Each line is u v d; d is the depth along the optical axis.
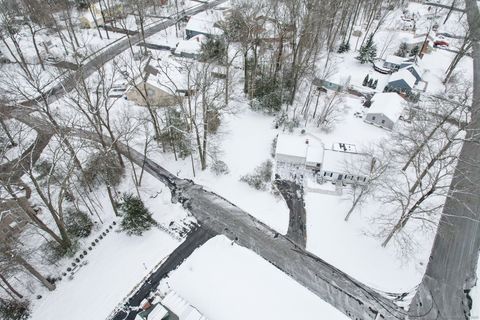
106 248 37.16
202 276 34.41
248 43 54.53
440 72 69.38
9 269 29.44
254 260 36.12
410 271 36.25
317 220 40.81
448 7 96.31
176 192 43.06
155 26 79.25
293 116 53.91
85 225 38.00
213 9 85.50
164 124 49.06
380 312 32.72
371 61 70.56
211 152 46.97
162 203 41.72
